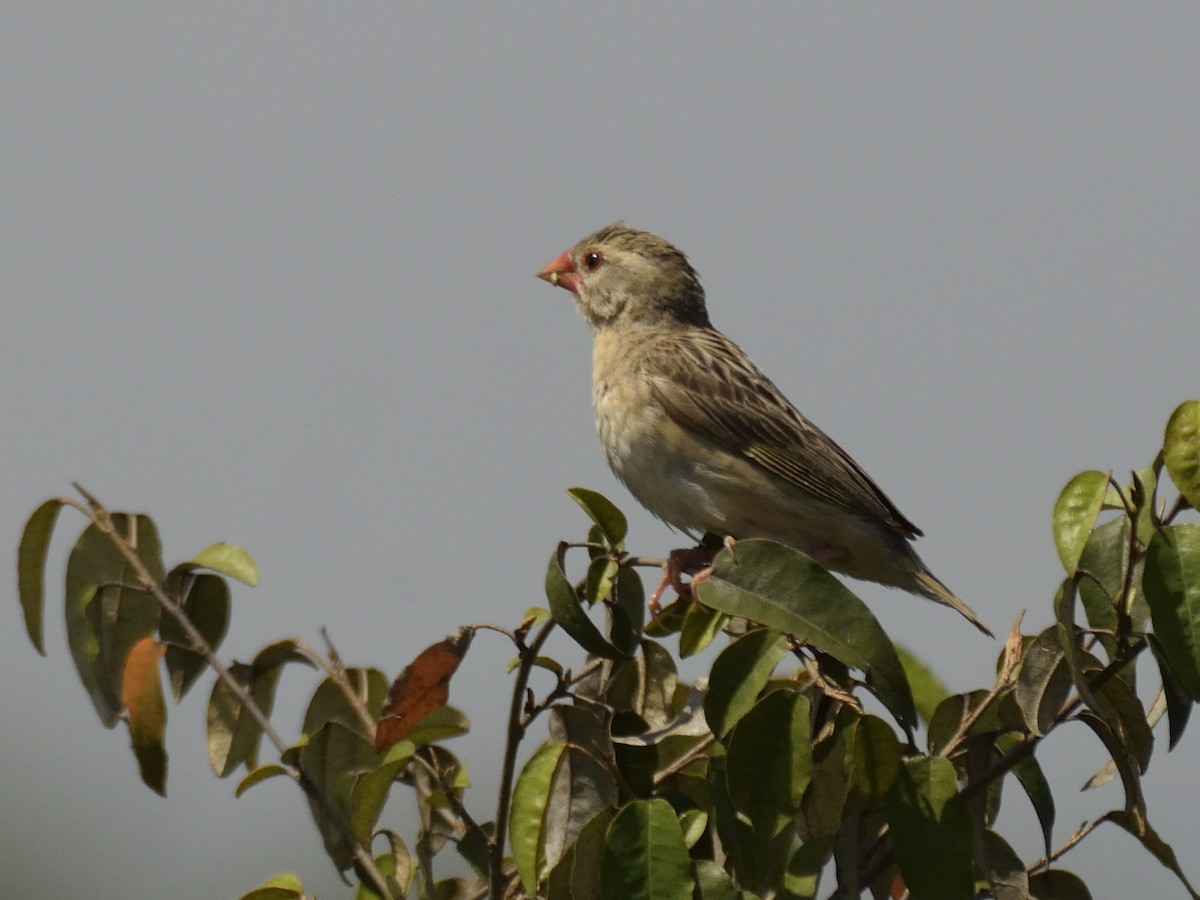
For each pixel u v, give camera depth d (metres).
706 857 7.91
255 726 9.06
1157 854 7.52
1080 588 7.72
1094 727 7.31
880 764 7.23
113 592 9.09
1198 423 7.11
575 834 7.78
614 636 8.07
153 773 8.45
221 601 9.15
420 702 7.95
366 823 8.20
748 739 7.15
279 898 8.34
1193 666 6.73
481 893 8.76
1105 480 6.93
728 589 7.43
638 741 7.79
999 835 7.54
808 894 7.29
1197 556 6.81
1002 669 8.00
